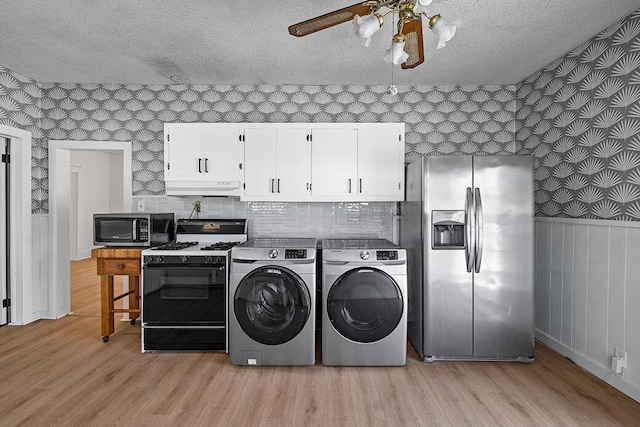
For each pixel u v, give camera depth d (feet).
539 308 11.64
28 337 11.57
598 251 9.17
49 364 9.69
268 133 12.07
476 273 9.95
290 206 13.19
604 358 8.97
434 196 9.97
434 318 9.98
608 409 7.72
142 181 13.28
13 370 9.33
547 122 11.36
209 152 12.06
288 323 9.65
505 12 8.33
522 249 9.93
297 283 9.64
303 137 12.06
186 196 13.23
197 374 9.25
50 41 9.89
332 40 9.71
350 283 9.66
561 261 10.59
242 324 9.64
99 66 11.59
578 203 10.02
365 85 13.16
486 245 9.93
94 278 20.65
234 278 9.75
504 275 9.95
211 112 13.23
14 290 12.65
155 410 7.61
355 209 13.19
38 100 13.10
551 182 11.16
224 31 9.27
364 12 5.95
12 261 12.64
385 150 12.05
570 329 10.19
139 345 11.02
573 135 10.24
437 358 10.07
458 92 13.16
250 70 11.81
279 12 8.38
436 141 13.17
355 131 12.05
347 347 9.70
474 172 9.95
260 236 13.20
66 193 13.71
